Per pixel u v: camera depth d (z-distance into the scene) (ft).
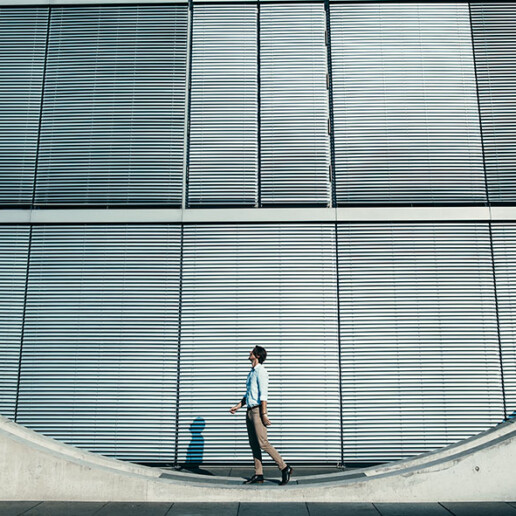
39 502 16.57
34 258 24.26
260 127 25.27
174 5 26.53
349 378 22.99
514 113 25.25
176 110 25.41
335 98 25.45
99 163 25.02
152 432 22.74
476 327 23.36
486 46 26.02
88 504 16.38
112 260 24.21
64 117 25.48
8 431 18.60
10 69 25.98
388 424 22.63
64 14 26.53
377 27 26.23
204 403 22.91
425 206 24.47
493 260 24.00
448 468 16.71
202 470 21.85
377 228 24.34
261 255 24.17
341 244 24.20
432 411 22.71
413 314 23.50
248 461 22.43
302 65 25.90
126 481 16.85
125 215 24.44
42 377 23.21
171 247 24.30
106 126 25.32
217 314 23.66
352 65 25.81
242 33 26.25
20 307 23.81
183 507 16.12
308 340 23.34
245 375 23.09
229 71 25.81
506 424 19.03
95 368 23.25
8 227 24.58
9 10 26.50
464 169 24.73
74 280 24.04
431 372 23.00
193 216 24.40
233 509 15.89
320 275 23.94
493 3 26.43
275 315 23.61
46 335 23.54
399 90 25.52
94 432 22.76
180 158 24.97
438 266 23.95
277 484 18.44
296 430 22.58
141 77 25.75
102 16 26.48
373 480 16.79
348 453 22.41
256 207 24.59
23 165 25.08
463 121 25.20
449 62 25.84
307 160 24.90
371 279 23.86
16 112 25.55
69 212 24.50
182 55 25.94
